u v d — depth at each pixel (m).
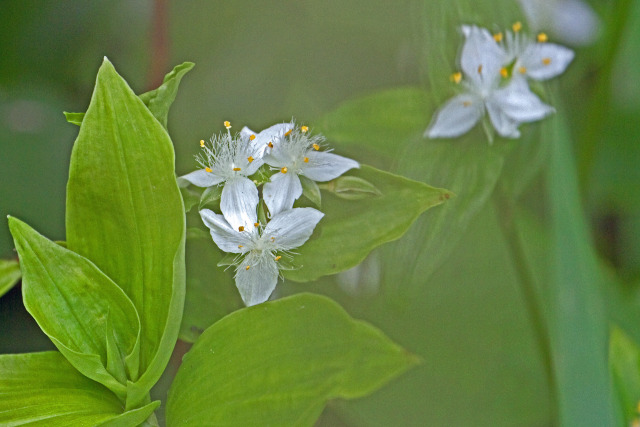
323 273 0.38
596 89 0.45
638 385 0.41
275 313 0.37
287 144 0.38
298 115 0.45
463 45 0.41
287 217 0.37
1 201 0.45
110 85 0.36
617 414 0.40
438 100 0.41
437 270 0.43
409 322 0.43
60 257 0.37
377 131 0.41
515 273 0.43
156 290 0.37
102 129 0.36
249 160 0.37
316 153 0.38
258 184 0.38
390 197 0.38
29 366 0.37
